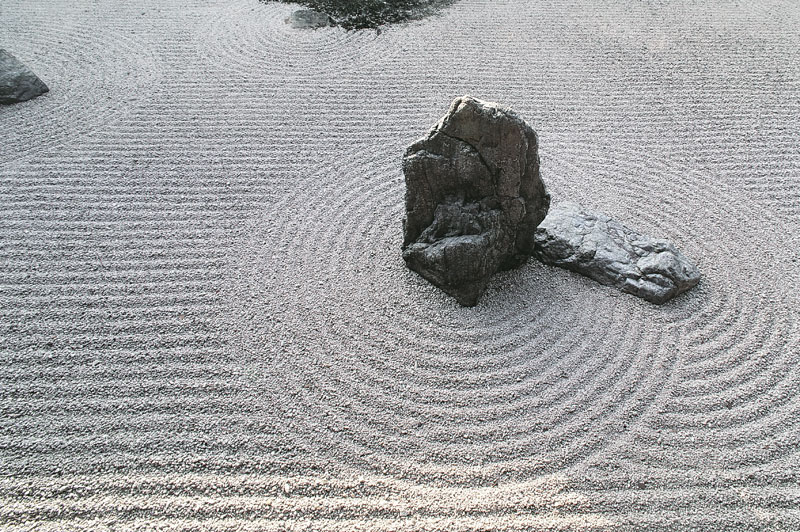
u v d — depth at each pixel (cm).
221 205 484
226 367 369
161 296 412
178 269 432
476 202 396
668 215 477
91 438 333
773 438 335
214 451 328
